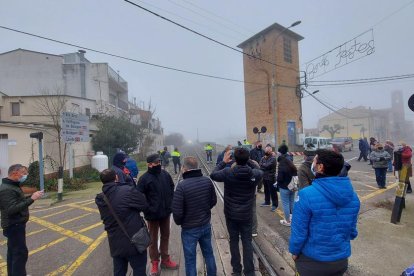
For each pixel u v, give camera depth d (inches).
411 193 410.6
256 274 185.2
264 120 1199.6
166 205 185.8
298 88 1145.4
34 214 374.3
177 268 196.2
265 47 1187.3
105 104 1113.4
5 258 233.3
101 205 143.3
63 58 1300.4
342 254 105.6
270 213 331.0
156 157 181.8
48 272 198.1
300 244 107.5
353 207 107.2
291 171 272.7
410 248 218.1
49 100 829.8
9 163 596.4
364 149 839.7
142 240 141.3
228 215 176.7
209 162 960.3
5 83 1202.0
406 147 411.2
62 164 682.2
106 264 208.4
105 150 887.1
